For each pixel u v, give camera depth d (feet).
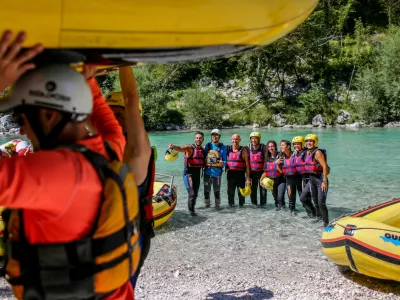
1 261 15.93
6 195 4.34
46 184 4.44
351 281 17.66
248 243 23.16
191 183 30.25
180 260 20.44
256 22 5.28
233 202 32.24
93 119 6.86
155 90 104.63
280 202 30.60
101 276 4.84
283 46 115.75
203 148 31.73
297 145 28.81
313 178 27.50
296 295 16.12
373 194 34.32
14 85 4.88
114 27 4.71
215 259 20.61
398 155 54.19
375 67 107.55
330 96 110.83
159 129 99.96
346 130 89.15
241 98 114.32
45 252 4.68
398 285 17.16
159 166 47.80
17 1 4.32
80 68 6.07
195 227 26.35
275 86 116.47
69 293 4.75
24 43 4.61
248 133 86.74
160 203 25.90
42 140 4.89
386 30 132.98
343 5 136.26
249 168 31.63
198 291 16.46
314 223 27.04
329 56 122.31
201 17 4.94
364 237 17.04
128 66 6.18
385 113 98.73
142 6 4.66
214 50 5.41
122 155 6.79
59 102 4.79
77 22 4.58
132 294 5.68
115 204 4.89
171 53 5.27
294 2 5.45
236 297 15.89
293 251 21.77
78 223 4.71
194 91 106.01
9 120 87.51
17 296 4.97
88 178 4.71
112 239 4.87
